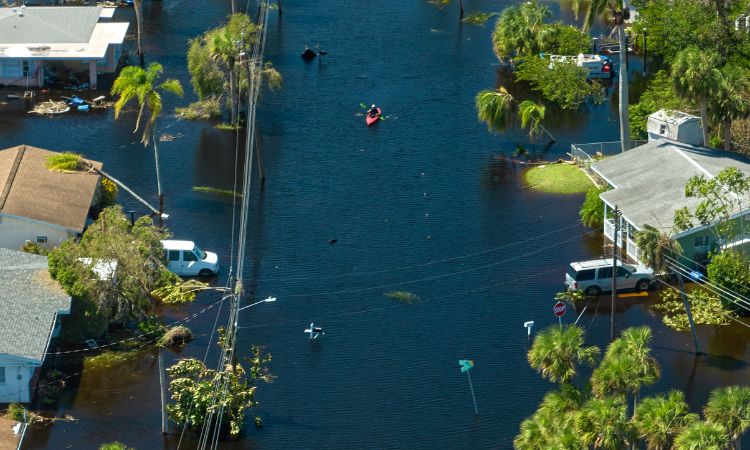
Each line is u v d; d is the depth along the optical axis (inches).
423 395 3683.6
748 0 6151.6
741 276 4097.0
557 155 5472.4
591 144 5339.6
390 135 5718.5
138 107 5940.0
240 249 4461.1
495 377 3774.6
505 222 4825.3
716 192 4188.0
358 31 7239.2
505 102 5595.5
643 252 3929.6
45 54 6117.1
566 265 4461.1
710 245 4271.7
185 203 4945.9
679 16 6038.4
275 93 6205.7
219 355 3841.0
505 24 6599.4
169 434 3430.1
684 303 3850.9
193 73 5841.5
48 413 3506.4
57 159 4731.8
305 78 6432.1
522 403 3639.3
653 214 4370.1
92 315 3823.8
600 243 4618.6
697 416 2952.8
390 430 3511.3
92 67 6141.7
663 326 4033.0
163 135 5605.3
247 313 4131.4
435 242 4670.3
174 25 7229.3
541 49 6496.1
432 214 4909.0
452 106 6087.6
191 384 3491.6
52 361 3742.6
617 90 6309.1
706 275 4244.6
